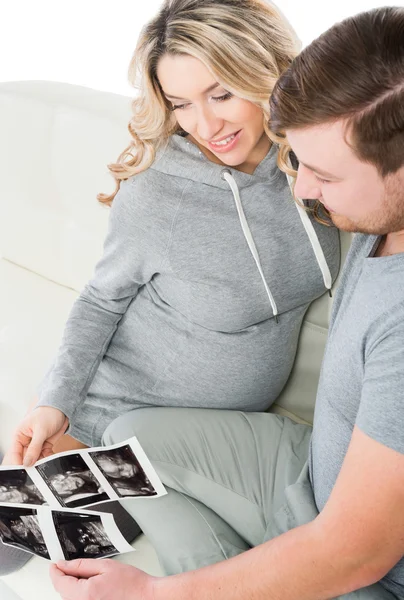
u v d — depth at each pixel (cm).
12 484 139
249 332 150
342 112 88
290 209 142
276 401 171
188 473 139
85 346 155
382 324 98
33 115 199
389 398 94
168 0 128
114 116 184
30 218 211
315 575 101
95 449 144
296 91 91
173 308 154
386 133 87
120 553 135
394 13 88
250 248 142
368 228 98
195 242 143
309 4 264
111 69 312
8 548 138
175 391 155
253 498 136
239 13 125
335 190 95
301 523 124
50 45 322
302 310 154
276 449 145
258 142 142
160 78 131
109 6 304
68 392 149
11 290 215
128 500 137
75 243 202
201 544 130
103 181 187
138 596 115
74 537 133
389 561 99
